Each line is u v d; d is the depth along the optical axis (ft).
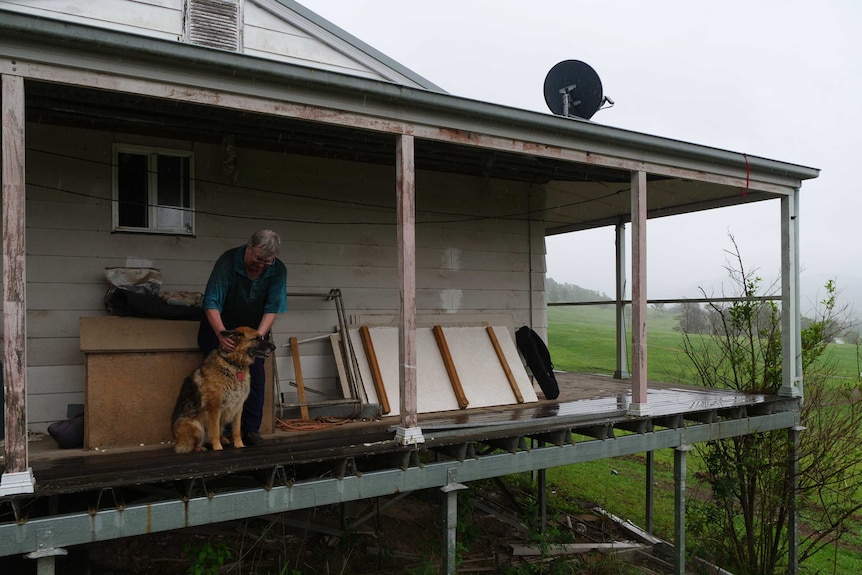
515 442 15.03
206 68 11.19
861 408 21.62
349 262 19.79
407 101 13.23
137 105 14.23
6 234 9.65
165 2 20.90
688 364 37.14
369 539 18.94
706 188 22.52
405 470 13.28
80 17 19.62
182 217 17.34
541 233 23.89
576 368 48.98
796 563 21.49
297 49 22.94
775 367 22.03
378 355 18.71
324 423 16.25
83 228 15.93
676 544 18.17
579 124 15.64
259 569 16.55
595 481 31.22
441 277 21.58
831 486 22.62
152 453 12.55
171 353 14.17
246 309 14.01
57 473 10.77
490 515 22.72
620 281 28.76
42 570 9.85
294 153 18.90
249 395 13.87
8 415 9.58
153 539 17.12
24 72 9.86
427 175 21.40
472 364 20.13
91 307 15.93
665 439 17.84
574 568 19.38
